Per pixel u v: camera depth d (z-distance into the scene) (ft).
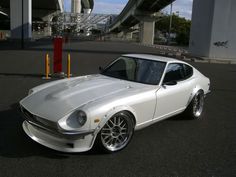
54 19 324.60
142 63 17.70
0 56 60.34
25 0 140.05
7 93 25.12
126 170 12.25
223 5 71.72
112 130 13.53
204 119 20.47
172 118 20.18
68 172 11.80
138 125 14.78
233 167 13.16
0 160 12.49
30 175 11.41
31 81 31.73
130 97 14.08
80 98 13.51
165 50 115.65
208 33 74.28
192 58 73.87
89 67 46.57
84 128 12.28
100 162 12.81
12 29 139.13
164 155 13.99
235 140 16.58
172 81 16.61
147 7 217.77
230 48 73.36
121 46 140.46
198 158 13.91
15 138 14.85
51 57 61.72
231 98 28.53
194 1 81.76
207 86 20.94
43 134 13.17
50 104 13.26
